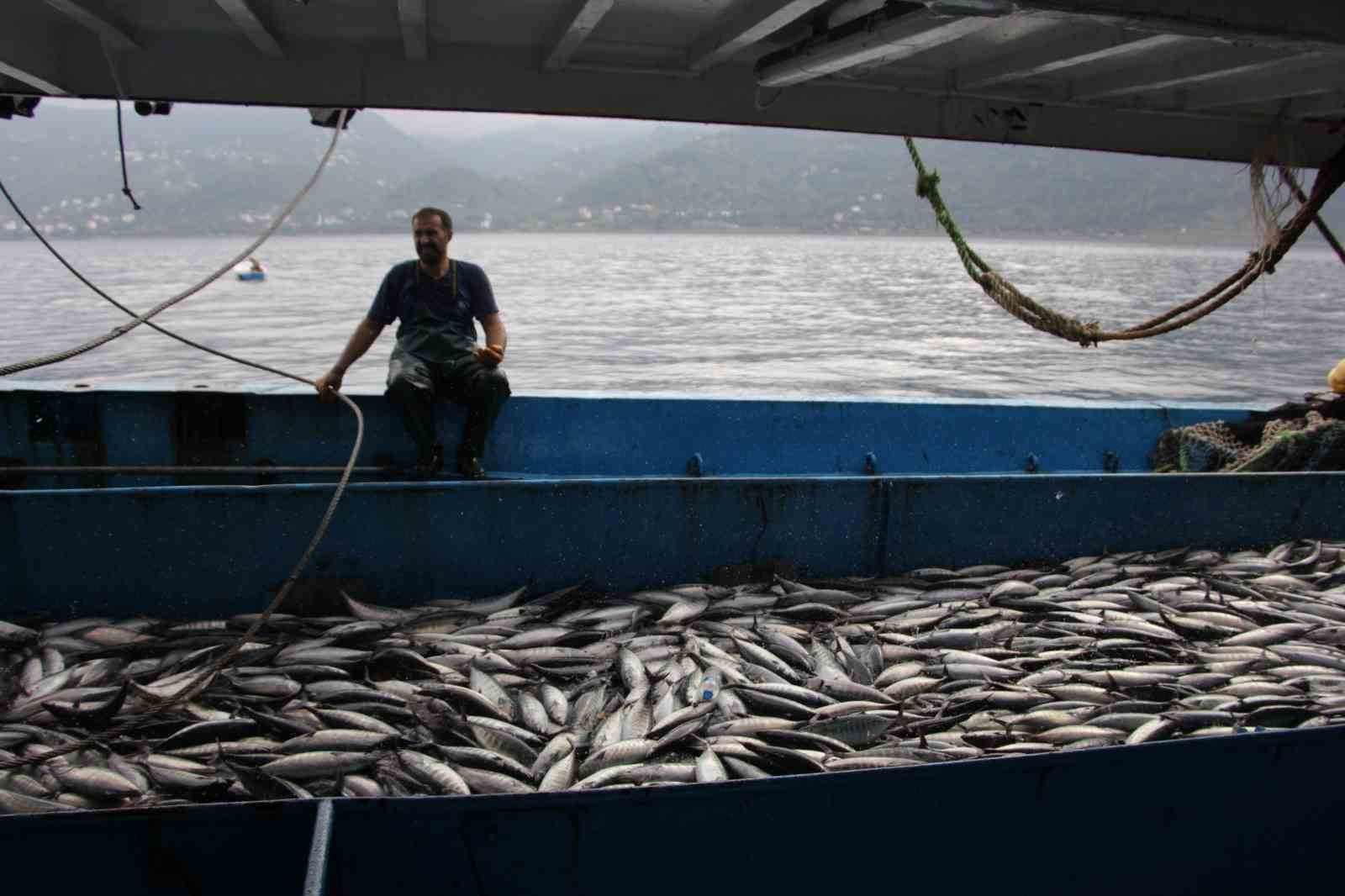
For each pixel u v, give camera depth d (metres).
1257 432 7.48
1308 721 4.32
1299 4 3.31
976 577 5.74
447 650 4.73
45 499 4.83
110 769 3.70
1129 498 6.00
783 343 22.22
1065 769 3.28
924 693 4.52
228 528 5.04
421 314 6.43
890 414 7.52
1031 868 3.37
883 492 5.66
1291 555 6.08
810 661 4.76
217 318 26.92
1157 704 4.30
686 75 5.68
